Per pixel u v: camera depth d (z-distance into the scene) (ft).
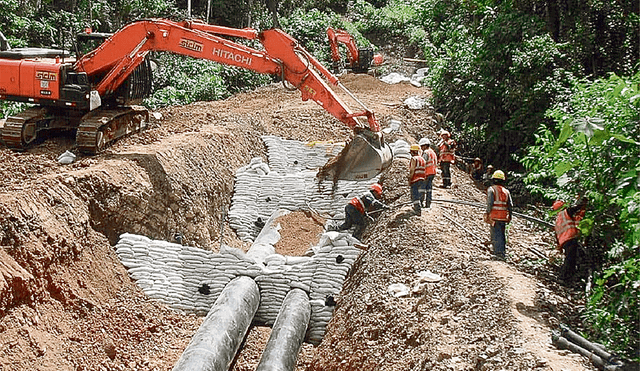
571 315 34.17
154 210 51.39
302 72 52.54
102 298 43.09
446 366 29.30
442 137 63.62
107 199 47.52
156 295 46.47
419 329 33.50
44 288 38.93
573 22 77.56
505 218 42.37
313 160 74.38
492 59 79.51
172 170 55.36
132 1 123.75
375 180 63.00
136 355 40.78
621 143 35.35
